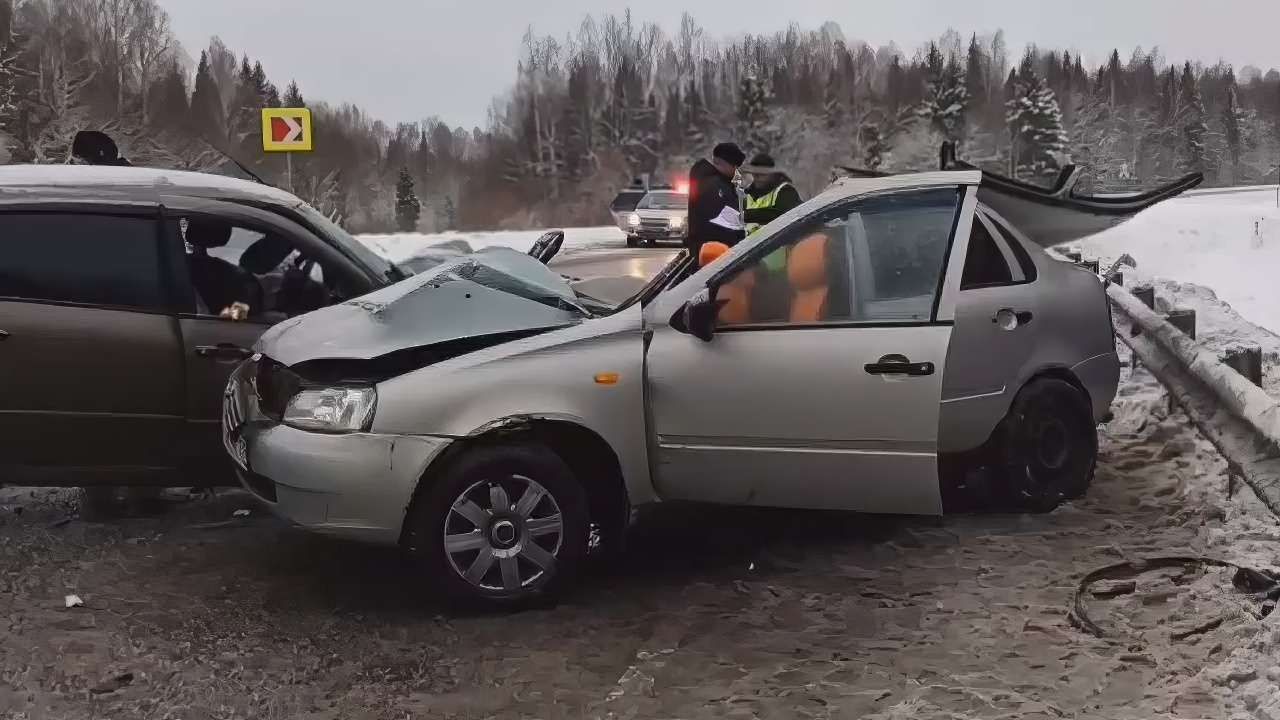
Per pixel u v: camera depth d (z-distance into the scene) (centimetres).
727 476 485
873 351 467
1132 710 370
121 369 541
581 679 404
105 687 389
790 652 424
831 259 495
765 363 474
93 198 556
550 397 461
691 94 10962
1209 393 596
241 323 562
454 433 449
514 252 555
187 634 439
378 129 12850
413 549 455
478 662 418
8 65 6956
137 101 8831
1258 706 363
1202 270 2683
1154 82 14588
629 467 481
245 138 8900
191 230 608
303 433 451
